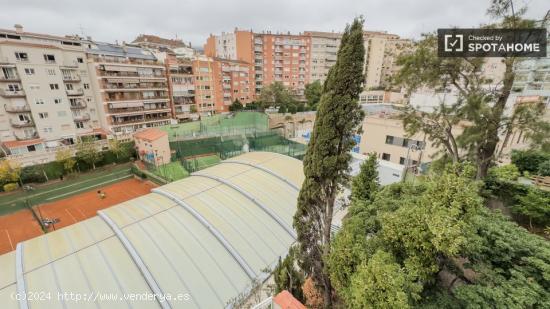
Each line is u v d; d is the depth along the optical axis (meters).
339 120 6.01
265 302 7.11
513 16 10.20
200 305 9.04
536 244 5.62
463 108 11.38
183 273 9.95
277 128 43.59
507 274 5.50
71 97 34.78
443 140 13.56
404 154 23.38
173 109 46.47
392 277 4.32
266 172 18.34
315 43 65.38
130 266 9.88
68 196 26.08
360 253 5.45
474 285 5.09
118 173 31.45
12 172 25.39
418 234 4.87
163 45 60.09
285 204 15.02
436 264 5.03
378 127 24.70
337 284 6.05
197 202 14.02
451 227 4.32
